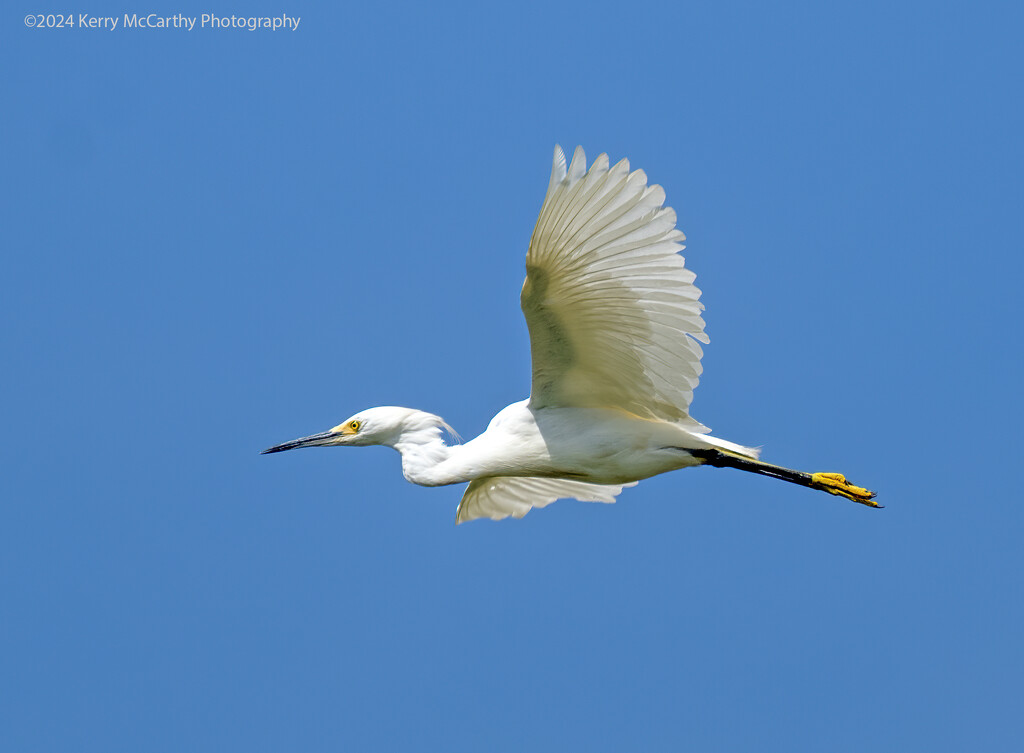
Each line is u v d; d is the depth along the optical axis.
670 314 11.30
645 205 10.48
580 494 15.27
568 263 10.89
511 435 13.20
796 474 13.20
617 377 12.37
